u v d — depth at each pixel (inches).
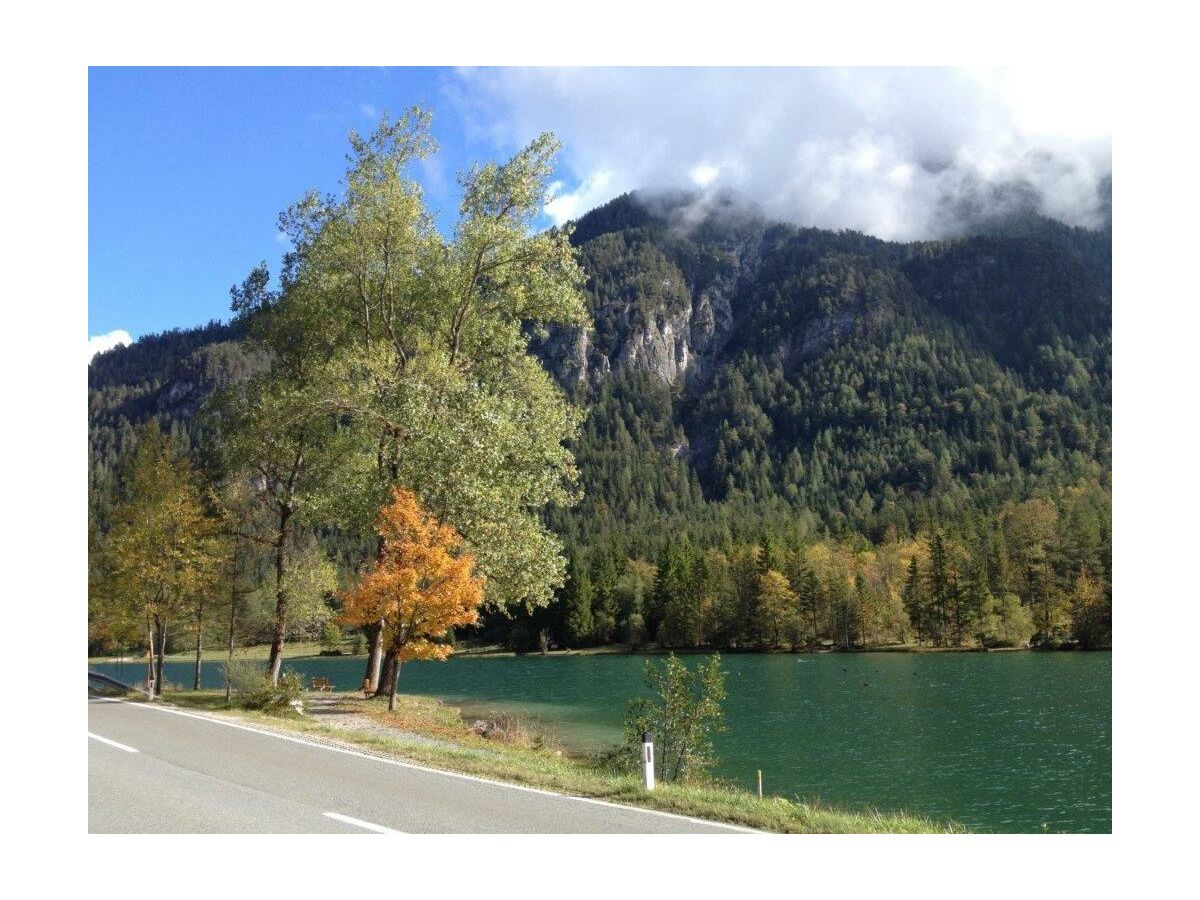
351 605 920.9
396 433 1055.6
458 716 1246.9
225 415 1252.5
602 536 6407.5
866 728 1475.1
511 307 1156.5
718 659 783.7
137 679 2365.9
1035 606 3607.3
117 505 1293.1
